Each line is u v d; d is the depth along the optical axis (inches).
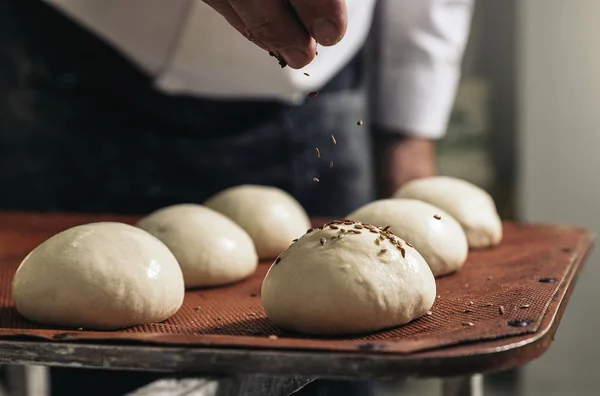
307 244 47.4
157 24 76.2
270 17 40.0
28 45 82.5
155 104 81.8
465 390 49.4
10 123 85.3
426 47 92.2
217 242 60.4
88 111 83.0
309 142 85.5
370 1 83.5
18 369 65.4
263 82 79.5
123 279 48.0
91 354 37.9
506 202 130.3
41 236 75.0
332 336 44.4
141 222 63.2
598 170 127.4
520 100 127.6
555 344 133.8
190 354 36.4
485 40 127.0
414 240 58.0
